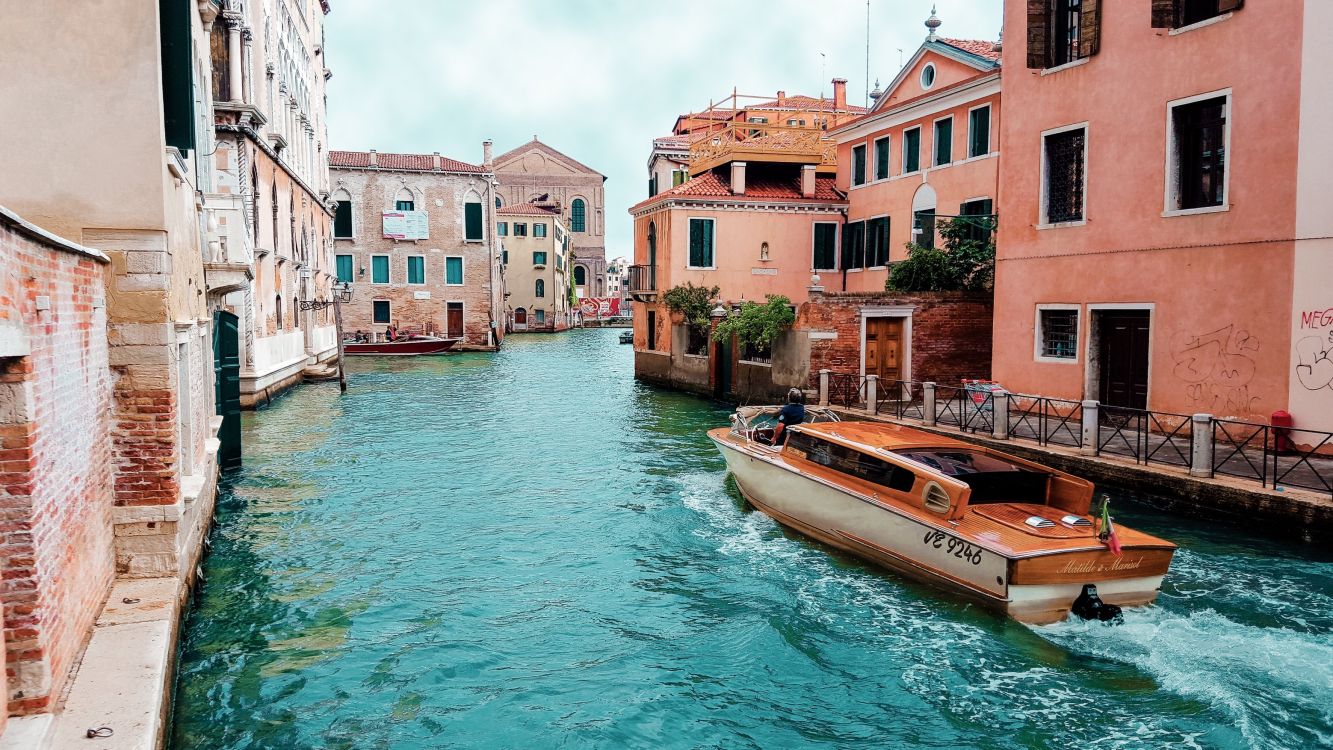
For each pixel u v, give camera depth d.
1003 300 16.88
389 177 48.56
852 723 6.21
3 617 4.50
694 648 7.46
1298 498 9.52
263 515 11.65
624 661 7.20
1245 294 12.68
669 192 27.00
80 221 7.03
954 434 14.23
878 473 9.20
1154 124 13.92
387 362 41.06
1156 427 13.99
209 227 13.16
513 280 73.94
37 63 7.01
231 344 14.61
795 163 28.08
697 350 26.58
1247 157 12.62
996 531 8.04
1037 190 16.05
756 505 11.71
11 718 4.59
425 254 49.19
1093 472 11.94
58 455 5.19
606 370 36.53
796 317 19.86
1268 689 6.39
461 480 13.89
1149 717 6.14
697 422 20.47
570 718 6.28
